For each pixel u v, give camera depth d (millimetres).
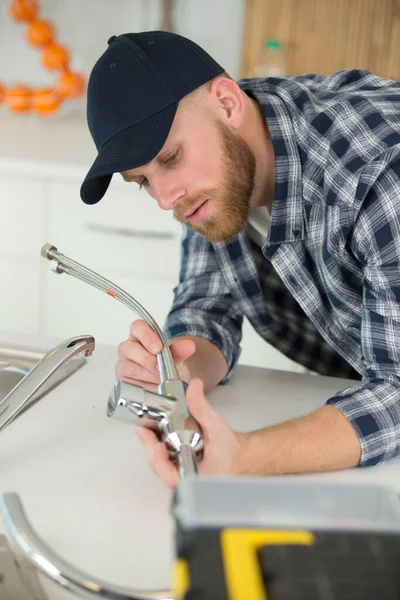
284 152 1141
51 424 996
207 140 1118
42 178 2314
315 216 1147
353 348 1290
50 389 1096
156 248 2314
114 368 1178
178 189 1123
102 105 1088
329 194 1056
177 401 806
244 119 1176
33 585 701
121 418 795
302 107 1151
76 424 997
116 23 2791
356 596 383
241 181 1170
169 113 1081
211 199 1147
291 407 1093
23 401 926
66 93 2711
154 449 774
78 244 2357
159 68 1087
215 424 803
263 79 1216
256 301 1401
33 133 2615
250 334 2264
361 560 400
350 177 1026
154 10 2744
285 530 418
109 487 848
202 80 1114
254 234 1372
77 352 965
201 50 1143
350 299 1170
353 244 1062
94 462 900
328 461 924
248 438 887
